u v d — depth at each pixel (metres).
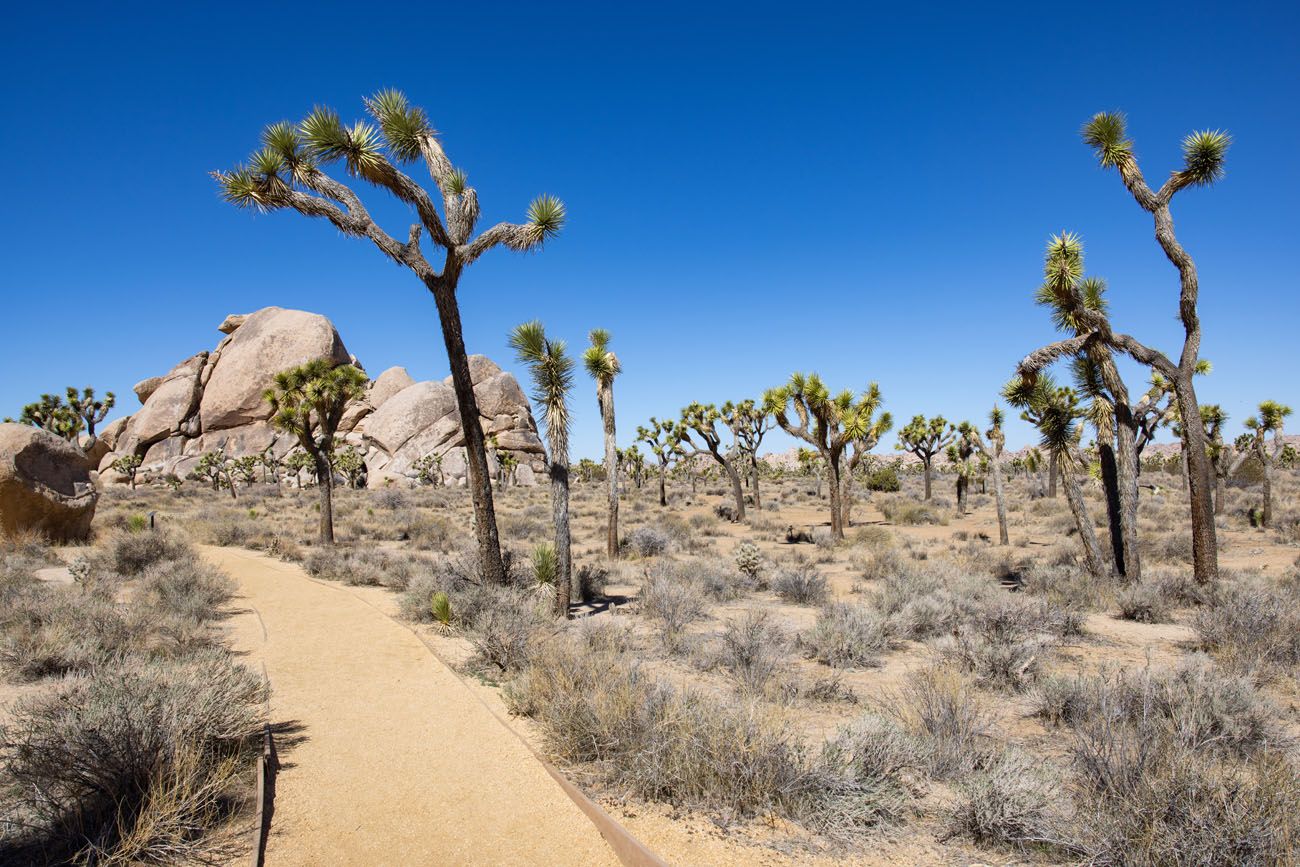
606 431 18.61
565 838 4.41
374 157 10.02
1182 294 12.67
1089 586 12.84
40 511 19.20
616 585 15.18
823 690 7.15
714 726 5.02
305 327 86.94
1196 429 12.60
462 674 8.02
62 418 61.34
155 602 10.40
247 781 4.95
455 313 11.41
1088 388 14.22
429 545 23.11
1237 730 5.30
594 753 5.46
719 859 4.05
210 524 26.17
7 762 4.60
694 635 9.46
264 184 10.02
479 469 11.76
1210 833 3.54
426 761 5.53
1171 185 12.41
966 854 4.14
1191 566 17.55
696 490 60.66
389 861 4.09
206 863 3.92
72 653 7.30
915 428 44.72
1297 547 20.55
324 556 17.14
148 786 4.31
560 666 6.75
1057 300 12.85
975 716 5.82
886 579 13.91
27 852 3.75
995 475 24.66
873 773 4.91
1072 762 5.07
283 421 22.25
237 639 9.49
